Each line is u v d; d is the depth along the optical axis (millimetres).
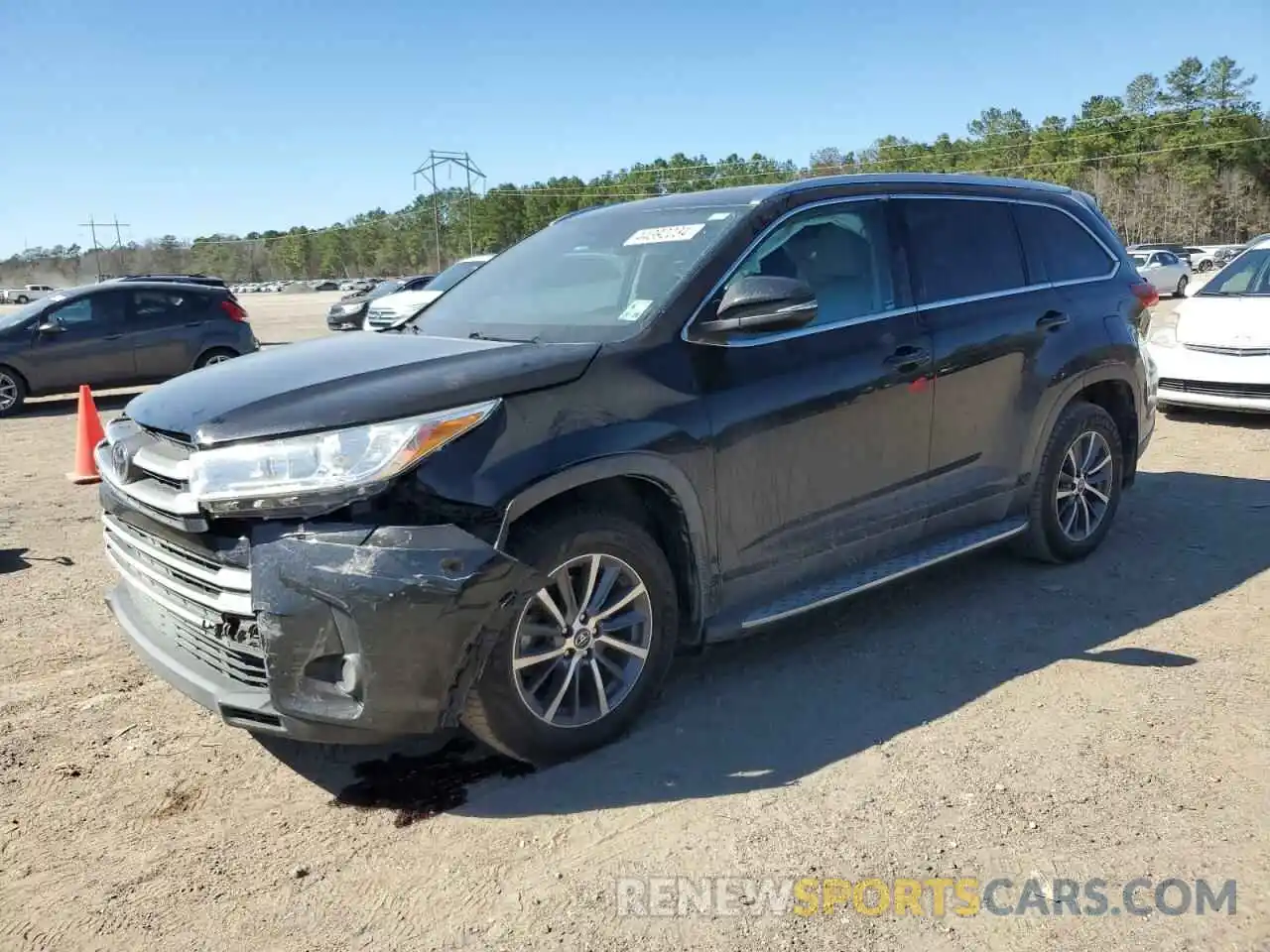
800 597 3887
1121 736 3469
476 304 4273
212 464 2912
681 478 3436
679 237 3941
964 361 4422
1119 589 4891
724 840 2932
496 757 3441
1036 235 5039
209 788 3293
